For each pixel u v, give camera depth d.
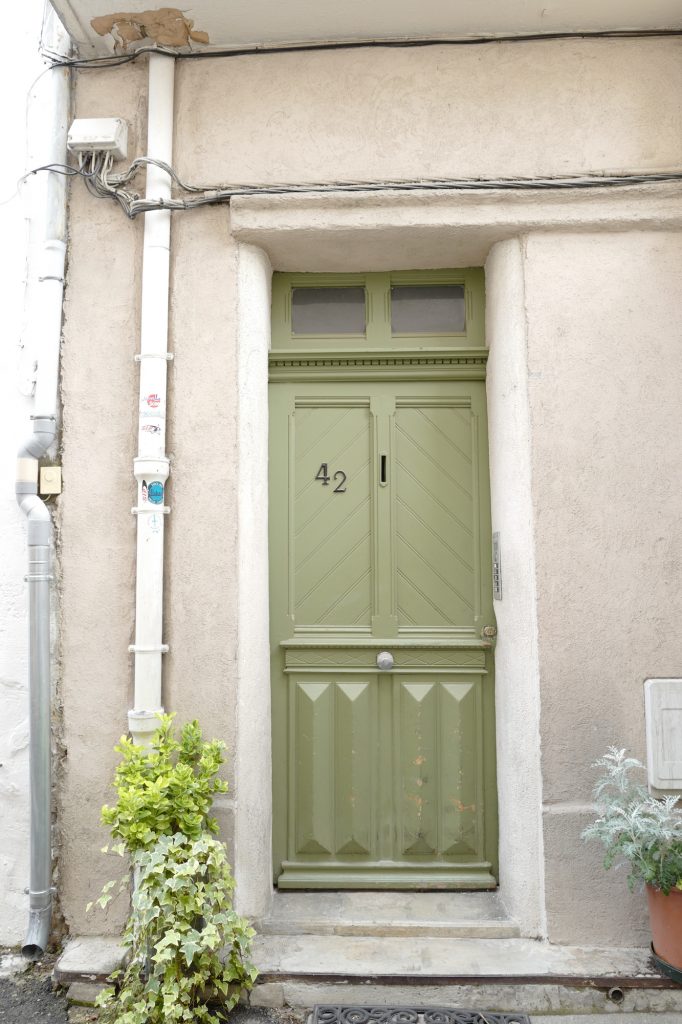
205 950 2.81
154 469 3.21
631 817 2.74
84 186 3.41
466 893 3.45
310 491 3.63
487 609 3.56
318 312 3.71
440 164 3.32
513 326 3.34
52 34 3.45
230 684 3.21
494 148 3.31
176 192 3.37
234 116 3.38
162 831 2.84
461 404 3.64
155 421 3.24
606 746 3.15
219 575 3.25
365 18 3.25
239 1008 2.89
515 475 3.31
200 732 3.18
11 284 3.44
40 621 3.23
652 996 2.87
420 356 3.61
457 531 3.60
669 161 3.28
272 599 3.59
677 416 3.24
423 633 3.56
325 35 3.35
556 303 3.28
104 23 3.26
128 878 3.03
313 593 3.60
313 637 3.58
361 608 3.60
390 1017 2.80
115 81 3.45
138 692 3.17
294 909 3.32
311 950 3.07
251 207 3.32
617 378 3.25
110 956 3.04
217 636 3.23
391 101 3.35
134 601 3.28
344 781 3.52
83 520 3.31
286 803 3.53
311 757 3.53
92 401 3.34
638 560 3.20
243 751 3.22
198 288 3.35
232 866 3.14
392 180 3.32
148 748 3.05
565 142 3.30
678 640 3.18
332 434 3.65
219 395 3.31
